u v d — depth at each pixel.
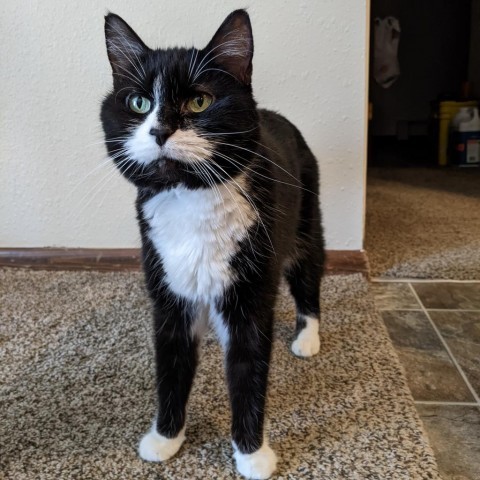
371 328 1.28
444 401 1.04
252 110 0.85
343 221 1.61
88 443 0.92
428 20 3.74
